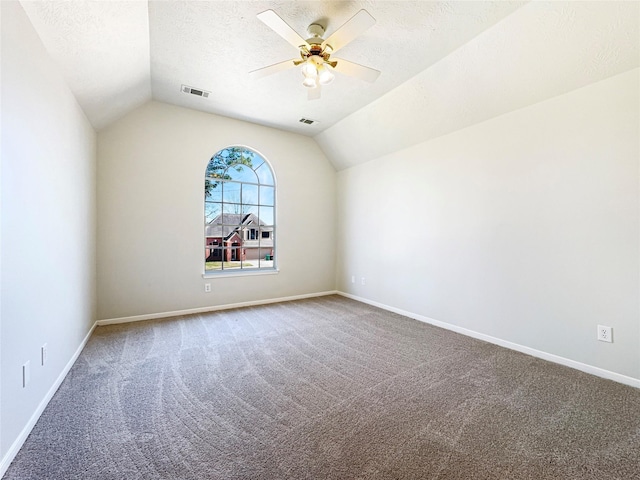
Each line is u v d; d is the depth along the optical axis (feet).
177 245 12.30
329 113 12.64
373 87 10.25
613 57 6.63
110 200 11.02
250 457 4.52
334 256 16.93
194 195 12.62
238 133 13.64
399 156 12.99
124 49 7.48
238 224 14.40
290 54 8.52
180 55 8.57
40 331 5.60
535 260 8.43
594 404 6.02
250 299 14.19
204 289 12.96
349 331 10.52
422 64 8.80
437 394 6.40
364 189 15.01
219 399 6.14
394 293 13.20
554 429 5.24
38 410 5.41
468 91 9.07
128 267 11.37
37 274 5.48
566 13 6.30
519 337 8.81
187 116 12.42
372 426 5.31
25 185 5.01
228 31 7.51
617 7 5.89
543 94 8.04
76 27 5.89
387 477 4.17
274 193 14.99
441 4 6.48
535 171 8.38
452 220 10.73
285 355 8.42
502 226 9.20
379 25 7.14
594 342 7.34
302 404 5.99
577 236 7.59
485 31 7.34
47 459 4.45
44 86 5.82
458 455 4.59
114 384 6.70
